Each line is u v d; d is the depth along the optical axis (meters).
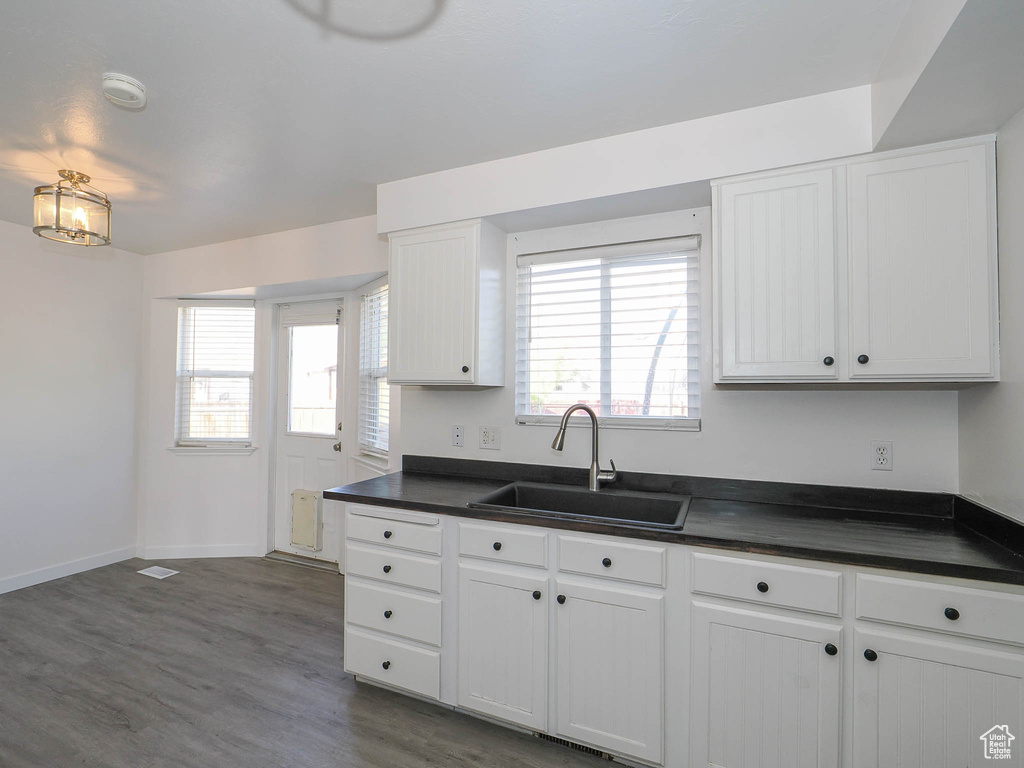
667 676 1.69
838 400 2.01
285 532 3.94
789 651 1.52
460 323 2.35
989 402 1.63
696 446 2.22
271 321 3.93
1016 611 1.31
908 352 1.64
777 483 2.09
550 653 1.85
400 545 2.10
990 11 1.08
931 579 1.40
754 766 1.57
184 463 3.87
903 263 1.66
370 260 3.03
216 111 1.89
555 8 1.38
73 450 3.50
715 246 1.89
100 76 1.68
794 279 1.78
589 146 2.11
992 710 1.33
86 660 2.42
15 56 1.58
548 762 1.81
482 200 2.31
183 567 3.64
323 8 1.38
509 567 1.91
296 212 2.97
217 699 2.14
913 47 1.35
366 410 3.43
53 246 3.41
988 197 1.58
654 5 1.37
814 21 1.42
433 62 1.61
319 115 1.92
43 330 3.36
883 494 1.94
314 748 1.86
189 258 3.72
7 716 2.01
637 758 1.72
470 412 2.68
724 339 1.87
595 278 2.44
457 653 2.00
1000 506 1.56
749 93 1.77
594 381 2.45
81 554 3.54
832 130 1.74
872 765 1.44
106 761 1.79
